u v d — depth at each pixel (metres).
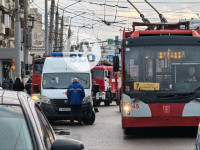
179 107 36.41
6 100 11.77
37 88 52.41
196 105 36.47
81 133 42.00
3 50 109.12
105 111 75.19
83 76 52.22
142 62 37.09
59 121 57.41
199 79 36.78
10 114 11.21
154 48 37.22
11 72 130.12
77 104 48.47
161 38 37.31
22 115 11.27
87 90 51.03
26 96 12.84
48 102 49.88
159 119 36.47
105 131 43.81
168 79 36.81
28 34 87.00
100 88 91.06
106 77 92.50
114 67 37.97
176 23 44.12
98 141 36.38
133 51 37.34
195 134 39.84
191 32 38.59
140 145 33.72
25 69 86.62
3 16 124.06
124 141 36.31
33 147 10.54
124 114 36.78
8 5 126.50
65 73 52.28
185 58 37.03
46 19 100.75
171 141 35.69
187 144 33.81
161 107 36.50
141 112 36.62
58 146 10.70
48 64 52.56
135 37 37.56
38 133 11.00
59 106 49.84
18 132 10.78
